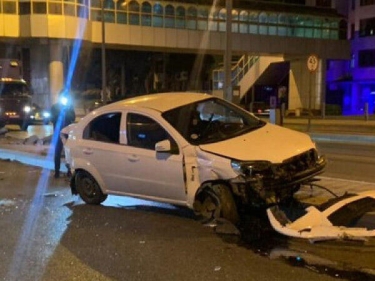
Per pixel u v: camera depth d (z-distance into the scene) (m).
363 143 19.31
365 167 12.64
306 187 8.62
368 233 5.33
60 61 40.31
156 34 42.53
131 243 6.35
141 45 42.06
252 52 47.03
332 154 15.64
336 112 50.62
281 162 6.48
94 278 5.22
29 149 16.14
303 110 49.06
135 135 7.73
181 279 5.11
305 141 7.20
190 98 8.04
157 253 5.93
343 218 5.90
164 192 7.35
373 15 53.75
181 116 7.45
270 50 47.75
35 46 42.22
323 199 7.74
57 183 10.70
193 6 43.69
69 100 12.01
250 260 5.58
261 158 6.48
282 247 5.89
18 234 6.89
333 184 9.38
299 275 5.09
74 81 47.97
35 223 7.45
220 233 6.57
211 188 6.74
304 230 5.78
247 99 54.25
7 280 5.23
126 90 59.62
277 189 6.41
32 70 42.62
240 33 46.06
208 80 58.66
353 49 56.16
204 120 7.72
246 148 6.73
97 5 40.31
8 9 37.81
